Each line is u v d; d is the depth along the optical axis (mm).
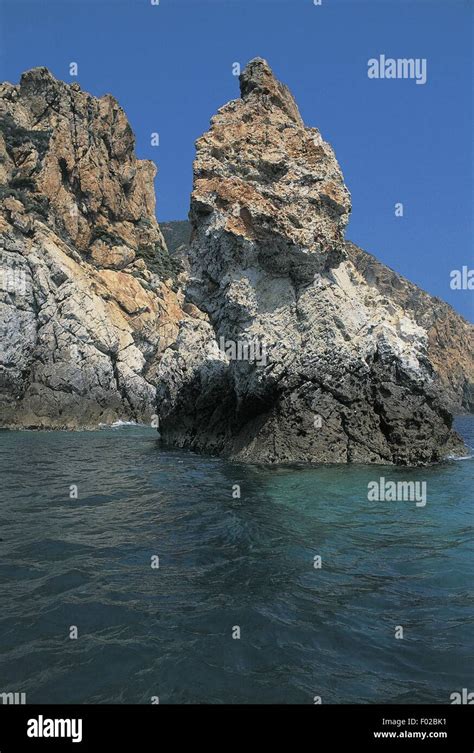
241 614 6484
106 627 6191
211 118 21500
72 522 10633
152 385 50938
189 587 7336
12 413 40656
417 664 5480
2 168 48844
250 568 8047
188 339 26766
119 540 9422
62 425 41000
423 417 18750
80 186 53656
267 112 21406
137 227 61125
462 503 12336
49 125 52219
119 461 20109
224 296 19719
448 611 6668
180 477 16016
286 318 19250
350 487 14062
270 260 19188
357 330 19422
